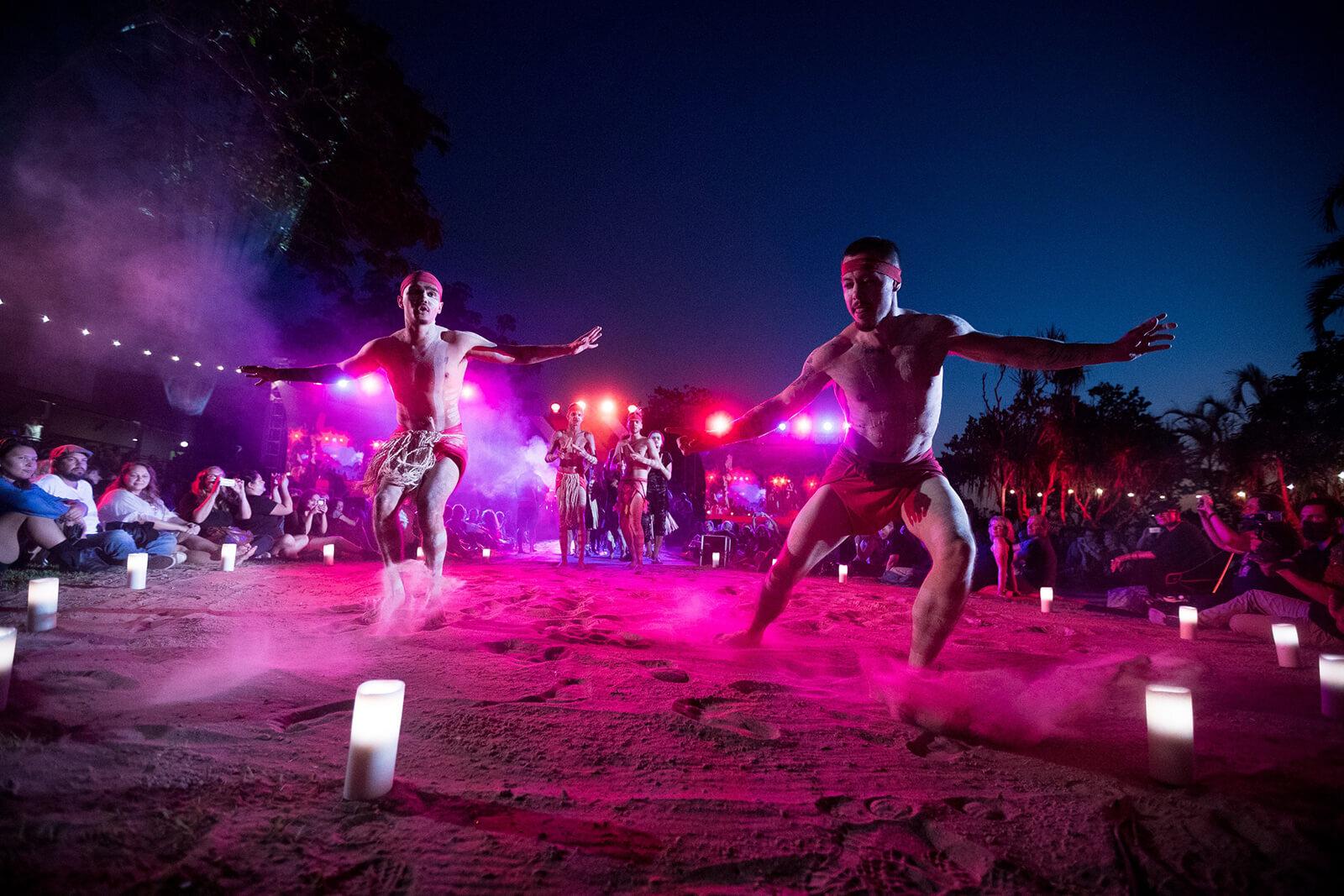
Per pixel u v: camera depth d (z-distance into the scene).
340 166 15.14
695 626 5.97
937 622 3.63
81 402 15.35
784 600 4.77
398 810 2.12
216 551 9.51
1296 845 2.03
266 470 20.41
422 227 16.55
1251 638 6.58
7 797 1.99
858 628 6.30
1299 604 6.39
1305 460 22.73
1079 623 7.60
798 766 2.68
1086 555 14.36
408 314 5.19
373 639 4.71
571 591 8.20
